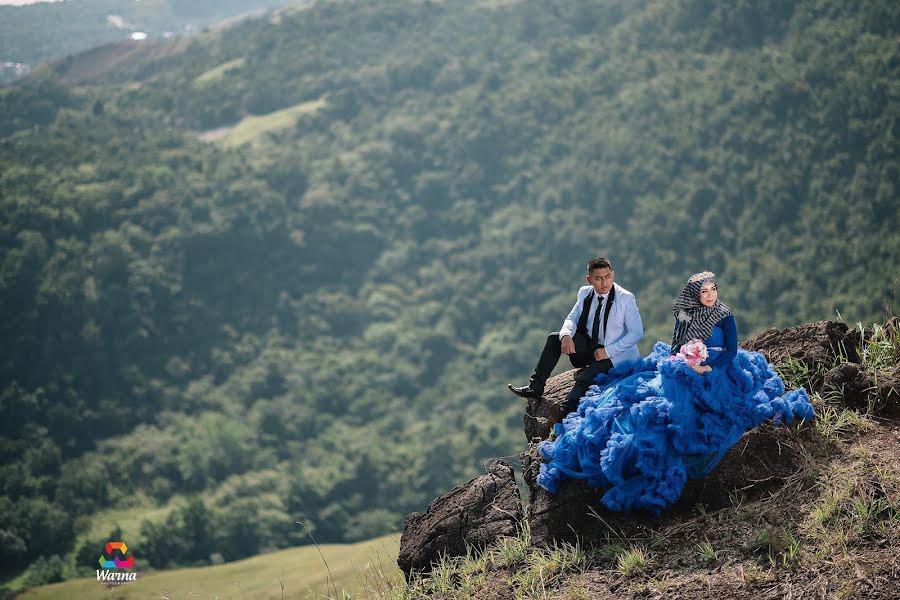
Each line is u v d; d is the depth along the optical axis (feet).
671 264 448.24
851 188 397.60
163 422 405.80
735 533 12.62
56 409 385.70
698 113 523.29
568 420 14.82
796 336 17.11
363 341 471.62
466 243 545.03
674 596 11.85
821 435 14.12
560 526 14.26
